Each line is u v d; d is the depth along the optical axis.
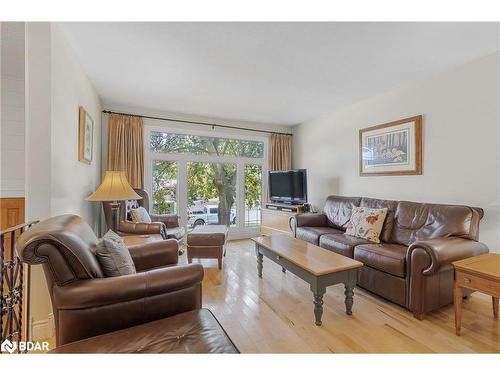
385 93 3.39
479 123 2.45
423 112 2.94
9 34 2.16
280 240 2.90
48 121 1.77
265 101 3.76
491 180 2.38
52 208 1.80
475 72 2.47
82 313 1.16
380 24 1.91
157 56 2.43
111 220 3.07
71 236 1.24
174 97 3.60
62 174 2.02
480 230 2.44
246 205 5.15
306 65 2.61
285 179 4.61
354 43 2.18
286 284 2.69
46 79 1.76
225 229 3.49
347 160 4.01
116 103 3.86
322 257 2.22
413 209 2.75
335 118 4.24
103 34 2.05
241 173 5.07
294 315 2.06
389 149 3.32
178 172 4.52
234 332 1.82
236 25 1.93
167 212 4.45
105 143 3.82
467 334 1.79
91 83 3.07
